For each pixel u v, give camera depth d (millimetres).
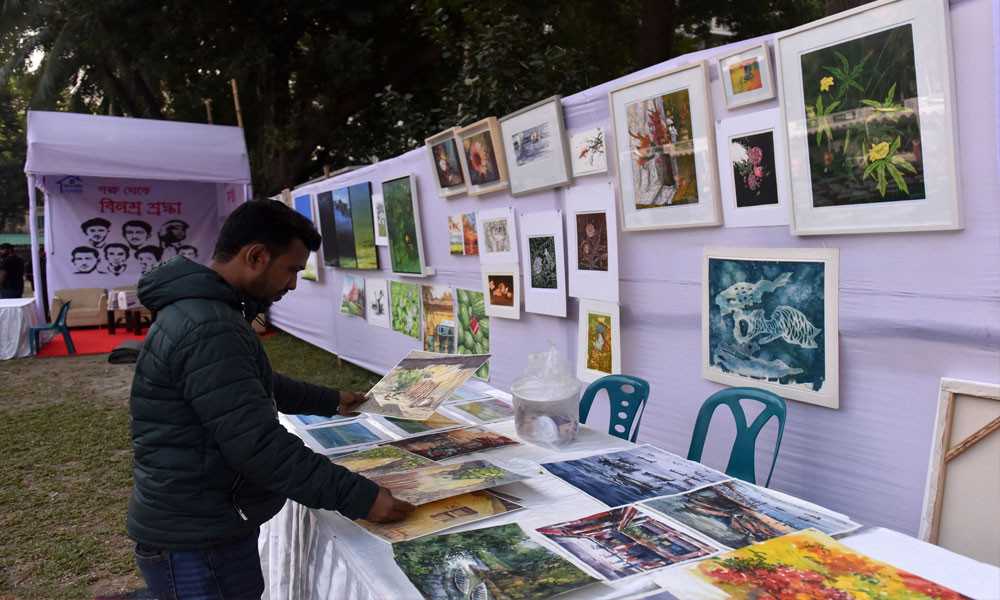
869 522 2135
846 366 2156
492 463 1864
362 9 12688
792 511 1531
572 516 1539
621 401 2648
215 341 1332
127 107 17406
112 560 3139
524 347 3863
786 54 2127
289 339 9391
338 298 6977
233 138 10766
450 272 4617
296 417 2523
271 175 13625
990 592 1144
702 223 2561
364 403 2229
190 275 1409
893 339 2012
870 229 1990
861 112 1957
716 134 2459
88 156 9719
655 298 2891
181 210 12555
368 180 5637
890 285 1997
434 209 4691
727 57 2336
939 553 1300
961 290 1823
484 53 6758
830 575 1211
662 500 1621
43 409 6016
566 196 3281
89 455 4703
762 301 2367
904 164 1875
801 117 2125
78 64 16391
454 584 1232
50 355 8859
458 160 4113
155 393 1369
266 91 13508
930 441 1942
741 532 1423
